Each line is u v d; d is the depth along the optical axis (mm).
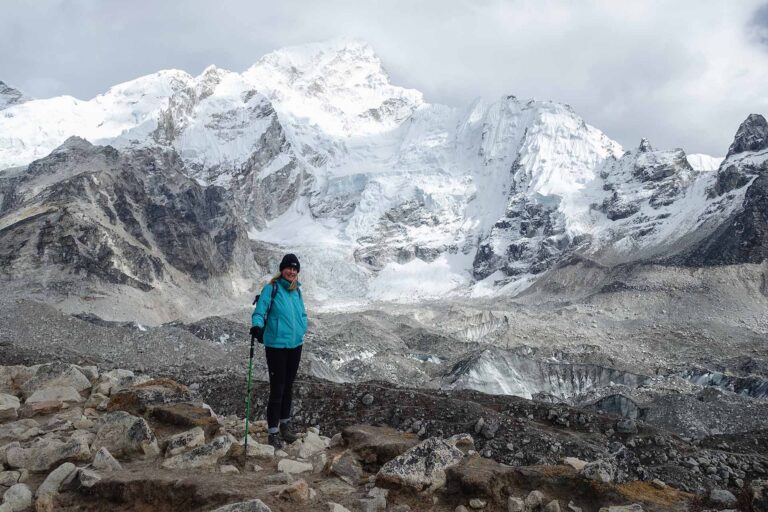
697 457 14719
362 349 106188
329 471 9289
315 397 22922
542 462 17344
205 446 9102
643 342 118875
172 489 7734
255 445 9930
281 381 10688
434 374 88000
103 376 14133
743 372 90312
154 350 64625
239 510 6945
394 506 8188
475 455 9453
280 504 7547
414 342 124562
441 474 8641
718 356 105250
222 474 8633
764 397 75438
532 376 83750
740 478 13172
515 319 145000
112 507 7723
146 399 11414
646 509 8156
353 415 21297
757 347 111000
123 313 152750
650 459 15859
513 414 22281
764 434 22641
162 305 169875
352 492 8555
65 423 10719
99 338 65812
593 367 85000
